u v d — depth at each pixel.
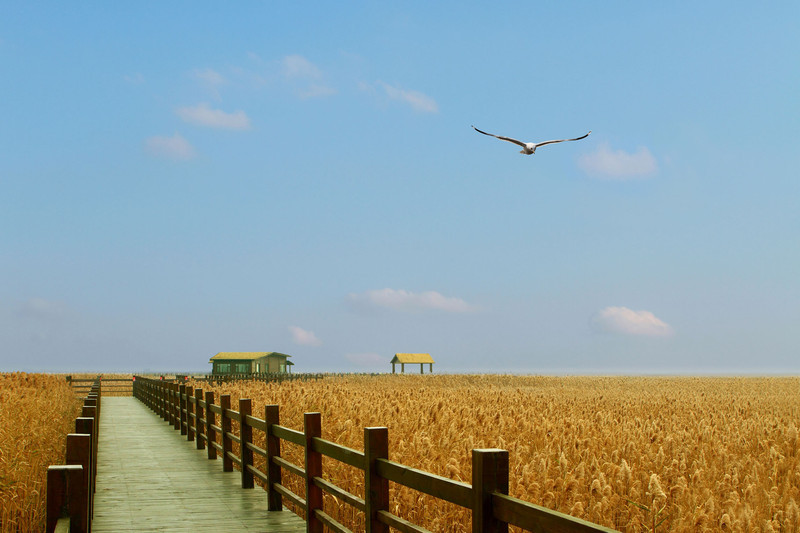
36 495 9.12
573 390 46.56
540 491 8.72
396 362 99.81
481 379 64.19
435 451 11.05
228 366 84.62
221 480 13.45
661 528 8.45
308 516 8.72
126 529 9.32
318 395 20.03
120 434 22.31
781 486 10.29
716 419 19.22
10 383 33.00
